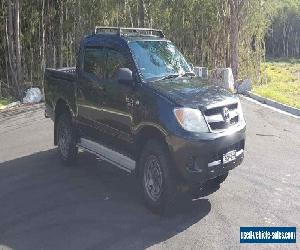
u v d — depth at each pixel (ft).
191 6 57.26
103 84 21.85
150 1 52.60
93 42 23.32
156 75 20.65
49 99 27.22
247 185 22.59
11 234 17.58
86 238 17.17
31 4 50.14
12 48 46.96
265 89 53.36
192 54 59.06
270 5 63.21
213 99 18.90
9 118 38.29
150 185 19.42
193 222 18.48
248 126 35.70
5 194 21.57
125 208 19.88
